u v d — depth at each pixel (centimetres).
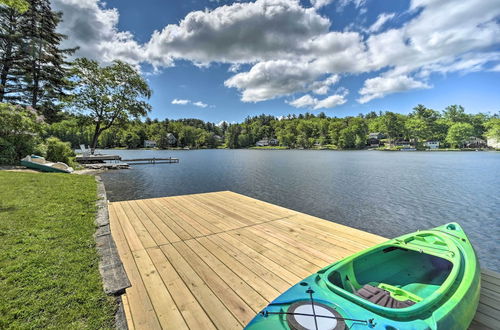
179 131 9038
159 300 235
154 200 673
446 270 256
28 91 2066
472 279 208
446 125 7056
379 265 262
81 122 2381
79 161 2270
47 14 2098
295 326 142
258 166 2689
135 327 198
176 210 572
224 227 456
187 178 1752
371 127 8750
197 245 372
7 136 1220
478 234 755
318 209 1004
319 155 4941
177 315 213
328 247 366
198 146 9400
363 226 818
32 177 791
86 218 438
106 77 2355
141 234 419
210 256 335
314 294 175
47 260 279
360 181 1670
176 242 384
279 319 151
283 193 1288
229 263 314
